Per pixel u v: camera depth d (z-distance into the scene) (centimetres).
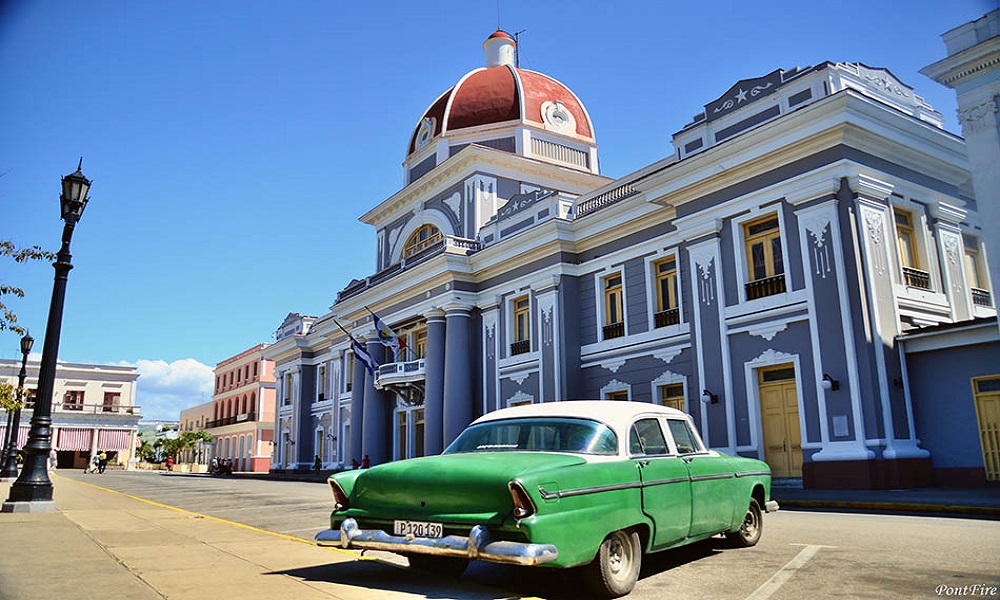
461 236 3008
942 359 1480
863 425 1439
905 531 869
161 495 2008
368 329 3234
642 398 2091
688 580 610
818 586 572
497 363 2556
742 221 1742
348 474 616
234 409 6475
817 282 1554
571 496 519
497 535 506
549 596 568
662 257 2081
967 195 1908
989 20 1392
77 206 1315
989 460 1392
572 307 2342
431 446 2630
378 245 3606
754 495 793
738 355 1716
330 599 523
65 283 1313
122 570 646
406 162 3509
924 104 1817
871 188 1548
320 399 4059
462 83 3406
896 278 1565
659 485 608
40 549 779
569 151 3309
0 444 5853
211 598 523
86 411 6275
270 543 855
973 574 598
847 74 1619
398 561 735
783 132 1616
